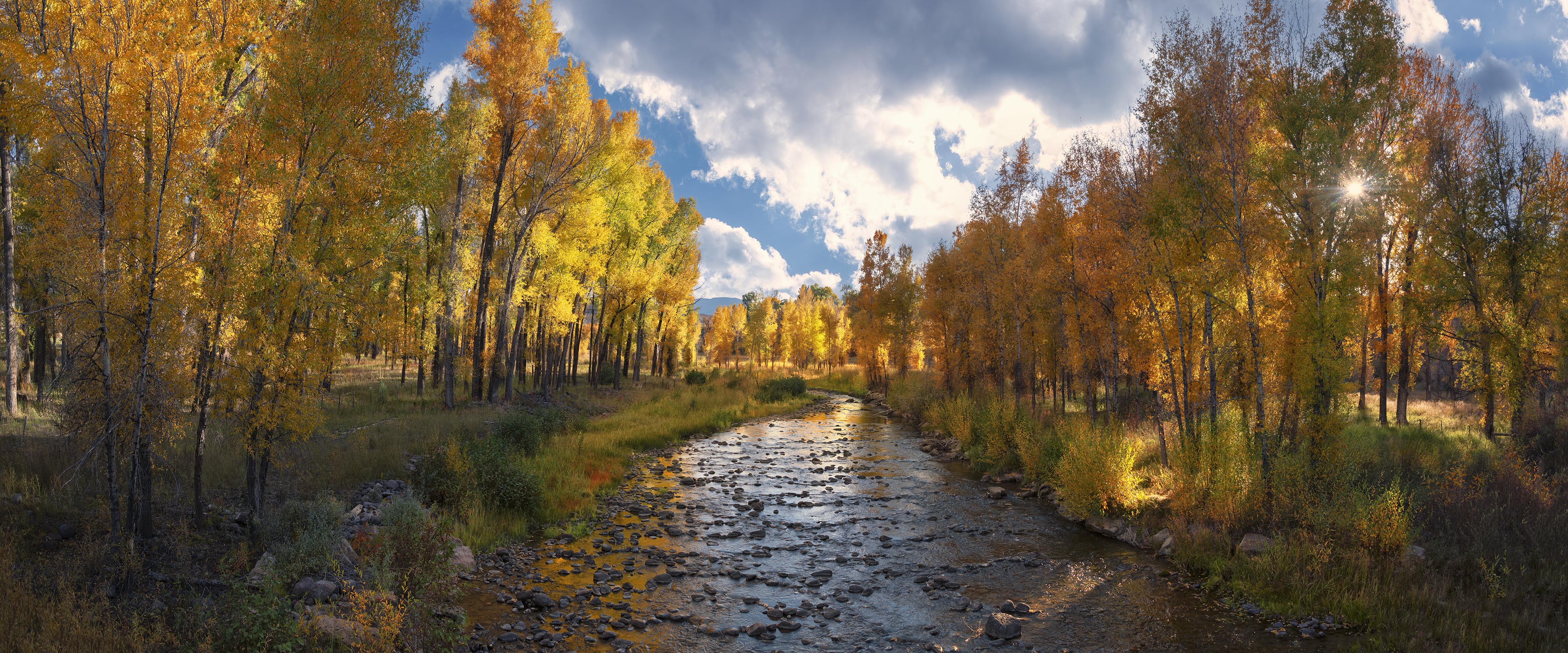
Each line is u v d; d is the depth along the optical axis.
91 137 6.66
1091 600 8.24
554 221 24.61
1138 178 13.66
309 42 8.87
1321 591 7.86
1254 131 12.20
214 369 7.91
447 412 19.30
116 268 6.76
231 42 7.96
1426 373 30.48
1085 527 11.76
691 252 40.50
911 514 12.68
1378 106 12.38
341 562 7.49
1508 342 15.20
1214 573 8.84
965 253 24.30
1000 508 13.22
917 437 23.92
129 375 6.80
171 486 9.21
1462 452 13.32
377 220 9.24
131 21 6.81
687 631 7.16
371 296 8.90
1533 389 15.30
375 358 40.41
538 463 14.05
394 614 5.79
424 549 7.27
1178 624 7.46
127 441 7.07
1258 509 9.98
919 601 8.25
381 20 9.43
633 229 30.47
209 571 6.99
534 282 23.91
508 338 23.72
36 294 11.86
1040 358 23.52
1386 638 6.73
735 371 55.94
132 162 6.90
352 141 8.87
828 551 10.30
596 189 24.58
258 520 8.16
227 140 8.23
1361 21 11.69
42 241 6.75
